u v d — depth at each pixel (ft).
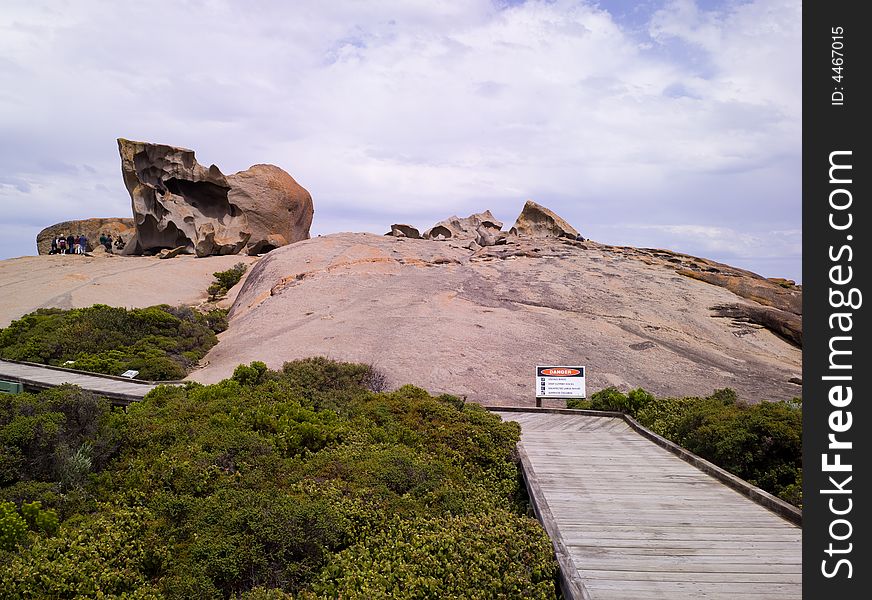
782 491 28.71
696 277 113.80
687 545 21.35
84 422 31.27
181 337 78.95
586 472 31.40
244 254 150.30
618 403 51.11
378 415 37.86
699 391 71.15
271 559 21.08
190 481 25.41
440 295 94.38
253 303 98.78
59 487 27.22
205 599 19.62
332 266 106.42
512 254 120.16
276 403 36.83
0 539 21.89
